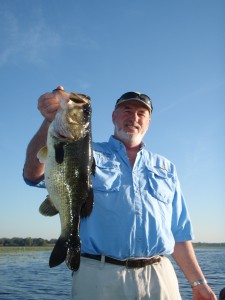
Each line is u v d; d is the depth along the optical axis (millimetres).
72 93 1099
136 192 1277
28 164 1115
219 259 15680
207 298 1352
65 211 1024
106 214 1211
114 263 1184
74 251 1000
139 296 1173
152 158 1438
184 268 1422
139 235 1213
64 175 1034
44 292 5570
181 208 1460
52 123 1047
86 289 1164
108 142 1429
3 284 6480
